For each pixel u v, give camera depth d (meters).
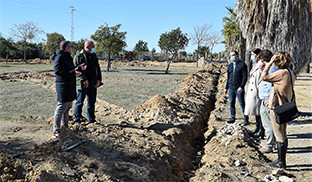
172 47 41.78
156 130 6.12
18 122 7.16
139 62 46.34
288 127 7.07
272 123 4.58
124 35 28.38
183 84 15.87
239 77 7.29
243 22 12.45
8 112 8.15
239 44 16.95
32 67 32.44
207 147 5.98
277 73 4.42
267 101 5.19
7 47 44.03
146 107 8.31
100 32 27.64
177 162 4.98
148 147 4.89
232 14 17.23
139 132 5.72
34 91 12.66
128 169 4.04
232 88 7.43
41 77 18.84
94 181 3.58
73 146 4.25
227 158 4.86
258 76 6.25
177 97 9.66
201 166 5.25
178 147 5.54
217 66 28.09
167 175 4.49
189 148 6.11
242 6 12.56
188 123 7.08
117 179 3.73
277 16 11.02
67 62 5.18
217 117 8.30
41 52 55.75
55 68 5.07
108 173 3.82
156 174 4.25
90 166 3.88
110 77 20.91
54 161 3.77
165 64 45.06
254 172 4.40
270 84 5.19
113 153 4.41
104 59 50.78
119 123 6.45
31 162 3.71
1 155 3.74
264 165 4.63
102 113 8.46
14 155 3.83
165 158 4.81
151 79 20.03
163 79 20.16
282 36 11.14
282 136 4.55
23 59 49.72
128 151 4.57
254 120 8.00
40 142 5.55
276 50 11.31
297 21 11.03
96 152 4.32
